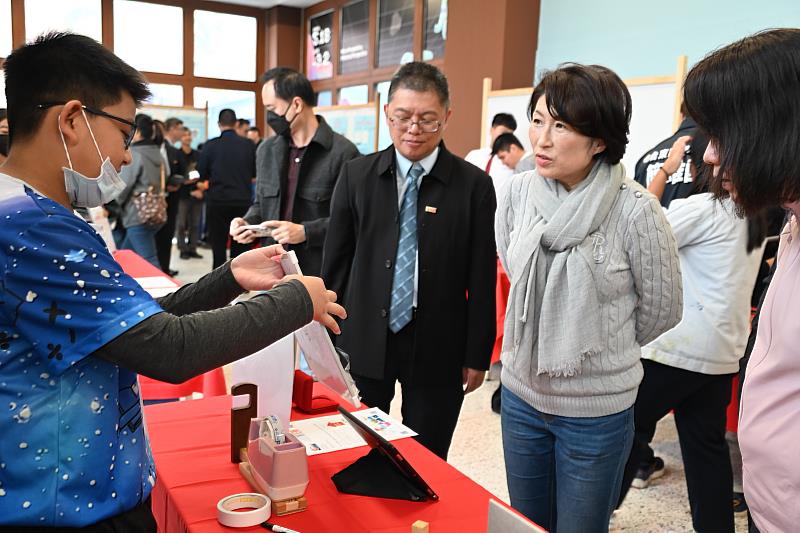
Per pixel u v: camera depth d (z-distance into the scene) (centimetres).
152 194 530
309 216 256
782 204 92
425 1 818
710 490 218
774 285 99
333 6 995
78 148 89
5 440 83
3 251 80
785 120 86
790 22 398
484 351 184
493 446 300
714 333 205
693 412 217
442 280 180
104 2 998
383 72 901
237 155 629
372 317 183
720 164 93
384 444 121
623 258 142
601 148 142
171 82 1062
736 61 89
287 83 250
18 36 949
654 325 146
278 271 122
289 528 110
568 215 143
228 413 161
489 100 518
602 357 144
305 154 254
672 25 468
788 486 94
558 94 137
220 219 641
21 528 84
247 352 94
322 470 131
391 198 183
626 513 246
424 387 185
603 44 521
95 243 86
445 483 127
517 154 446
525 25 570
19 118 89
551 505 162
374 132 567
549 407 148
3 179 84
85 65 89
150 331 84
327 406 163
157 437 146
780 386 96
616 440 147
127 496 93
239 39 1097
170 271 711
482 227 183
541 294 148
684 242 207
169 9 1042
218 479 127
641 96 389
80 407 86
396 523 112
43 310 81
